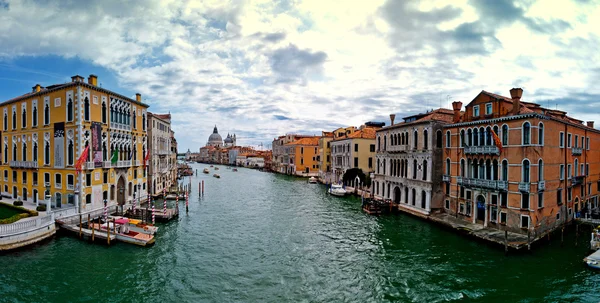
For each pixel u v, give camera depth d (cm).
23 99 3197
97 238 2408
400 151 3700
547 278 1864
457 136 2991
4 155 3506
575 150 2819
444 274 1950
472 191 2806
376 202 3769
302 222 3281
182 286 1805
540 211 2391
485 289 1761
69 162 2862
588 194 3152
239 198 4956
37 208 2745
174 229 2944
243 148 19075
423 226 3020
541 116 2311
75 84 2775
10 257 2084
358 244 2536
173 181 6844
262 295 1712
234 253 2330
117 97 3297
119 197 3416
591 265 1958
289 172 9994
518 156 2391
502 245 2256
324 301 1653
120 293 1711
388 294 1722
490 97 2684
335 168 6494
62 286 1759
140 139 3825
